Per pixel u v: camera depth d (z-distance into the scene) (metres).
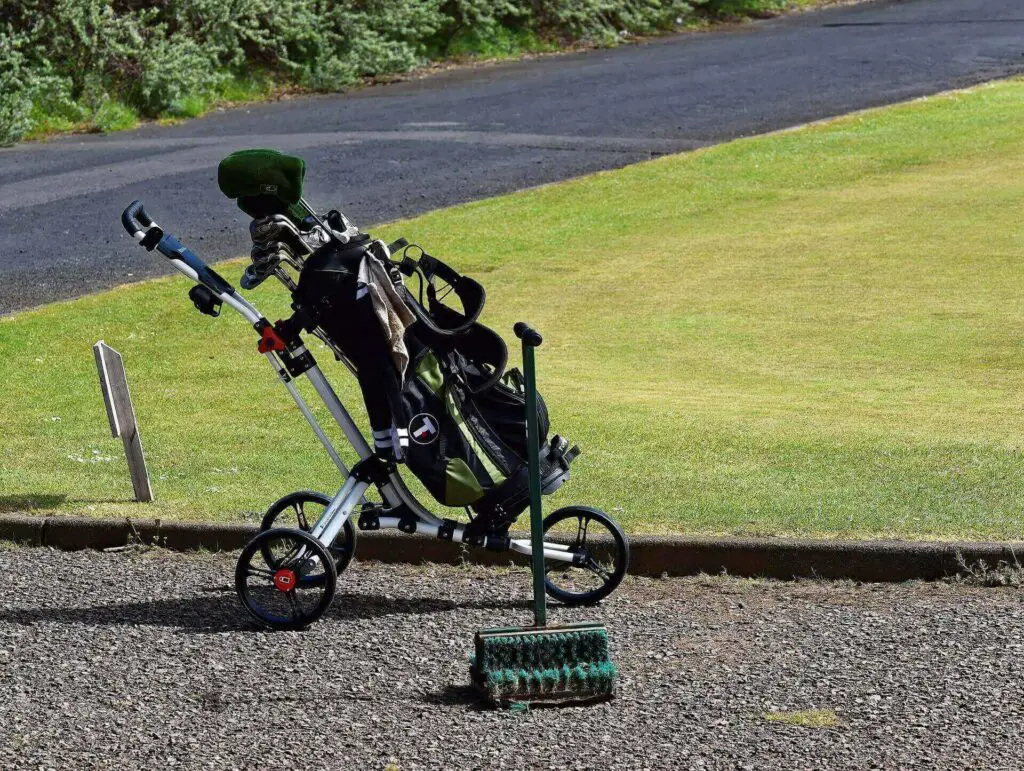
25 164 19.34
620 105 23.11
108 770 6.79
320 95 25.42
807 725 7.01
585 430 10.21
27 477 9.44
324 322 7.95
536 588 7.31
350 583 8.27
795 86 24.48
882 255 14.70
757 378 11.37
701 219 16.34
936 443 9.86
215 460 9.77
